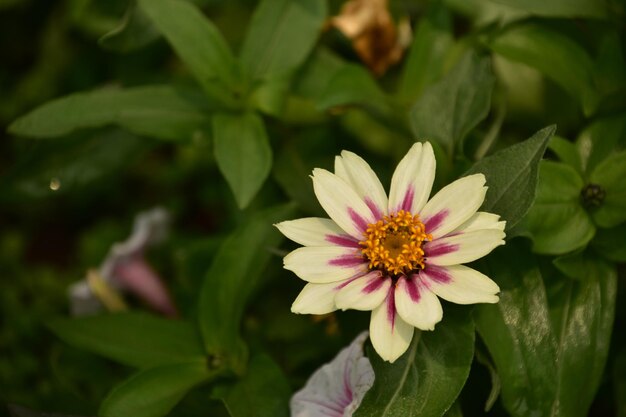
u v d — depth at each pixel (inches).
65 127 16.2
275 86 16.5
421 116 15.0
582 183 14.5
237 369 15.2
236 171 15.7
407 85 16.9
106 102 16.5
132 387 14.7
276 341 17.1
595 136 15.1
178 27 16.2
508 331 13.8
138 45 17.2
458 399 14.9
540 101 17.6
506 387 13.8
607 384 16.5
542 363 13.8
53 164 18.6
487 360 14.0
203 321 15.3
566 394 14.1
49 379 18.6
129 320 15.7
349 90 16.2
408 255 12.9
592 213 14.5
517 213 12.9
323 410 14.2
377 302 12.7
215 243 17.9
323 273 13.1
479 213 12.9
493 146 15.9
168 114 16.6
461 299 12.6
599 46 16.4
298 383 16.3
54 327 15.6
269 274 17.2
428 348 13.3
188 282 18.5
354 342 14.2
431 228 13.1
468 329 13.2
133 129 16.4
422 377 13.2
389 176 18.3
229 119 16.3
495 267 14.0
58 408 17.1
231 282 15.2
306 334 17.1
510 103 17.7
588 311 14.4
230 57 16.3
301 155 17.5
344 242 13.3
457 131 14.8
